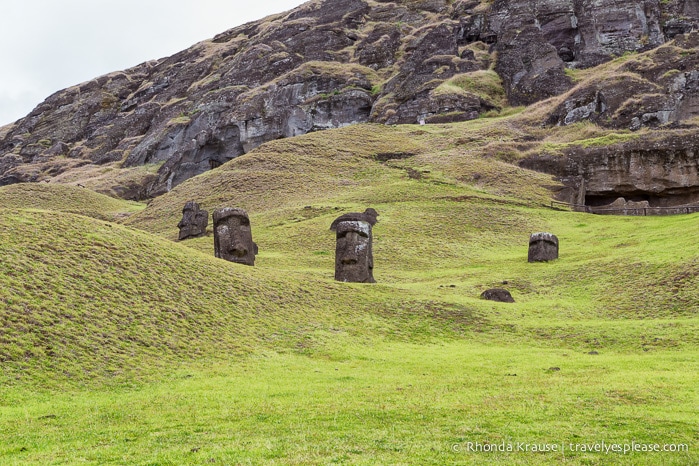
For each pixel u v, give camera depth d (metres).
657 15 128.25
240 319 30.25
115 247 33.34
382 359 26.78
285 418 16.89
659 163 77.75
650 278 38.78
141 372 23.05
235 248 42.25
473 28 141.75
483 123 105.00
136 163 136.50
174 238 67.69
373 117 120.00
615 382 20.45
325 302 34.97
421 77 125.00
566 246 55.62
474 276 46.91
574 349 28.72
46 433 16.06
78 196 98.56
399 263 53.03
